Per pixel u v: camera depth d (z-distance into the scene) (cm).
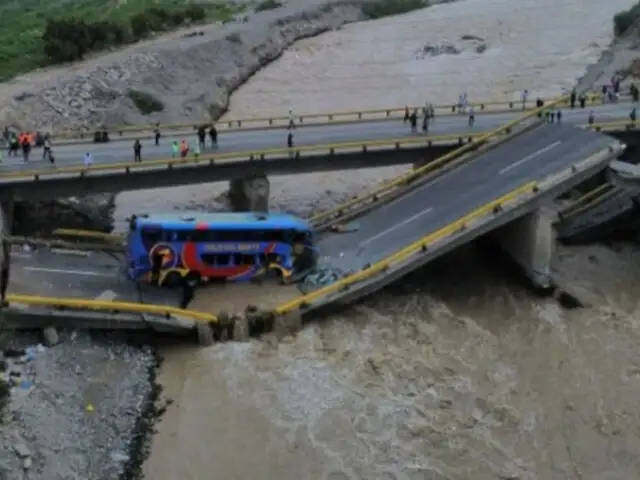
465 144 7656
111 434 4900
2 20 14788
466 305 6350
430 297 6378
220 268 6081
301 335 5788
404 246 6338
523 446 4906
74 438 4834
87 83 10288
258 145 7669
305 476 4638
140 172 7106
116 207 8044
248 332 5744
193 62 12106
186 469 4688
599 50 12850
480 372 5538
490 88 11531
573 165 6569
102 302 5597
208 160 7231
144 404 5172
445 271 6781
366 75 12644
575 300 6341
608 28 14088
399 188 7056
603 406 5238
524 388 5394
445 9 16662
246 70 12838
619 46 12731
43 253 6322
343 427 4981
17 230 7319
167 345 5728
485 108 9619
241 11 15962
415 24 15562
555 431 5025
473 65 12694
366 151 7544
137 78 10856
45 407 5019
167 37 13375
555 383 5447
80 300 5638
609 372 5559
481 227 6244
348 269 6206
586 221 7381
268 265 6147
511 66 12481
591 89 10506
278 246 6100
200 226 5931
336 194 8375
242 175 7425
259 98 11769
